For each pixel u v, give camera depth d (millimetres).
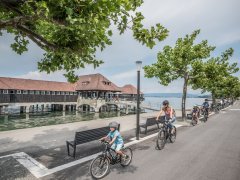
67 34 4535
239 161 7172
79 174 5828
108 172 6047
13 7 4047
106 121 17078
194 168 6484
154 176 5828
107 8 3631
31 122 32281
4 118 37250
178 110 31359
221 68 19781
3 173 5766
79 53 5039
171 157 7531
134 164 6758
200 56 17984
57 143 9242
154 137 10836
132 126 14664
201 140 10320
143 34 4965
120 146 5992
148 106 46344
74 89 52938
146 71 19734
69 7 3570
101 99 48344
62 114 45375
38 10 3516
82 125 14680
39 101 45250
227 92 42469
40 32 5703
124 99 57438
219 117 21672
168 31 5000
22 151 7906
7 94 39906
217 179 5684
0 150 7992
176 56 18031
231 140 10367
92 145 9023
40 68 6227
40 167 6289
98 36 4715
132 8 4539
